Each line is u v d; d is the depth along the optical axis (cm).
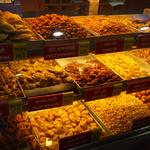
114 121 136
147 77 128
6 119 121
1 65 137
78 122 130
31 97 103
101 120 133
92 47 112
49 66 139
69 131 124
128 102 150
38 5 183
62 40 106
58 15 141
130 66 153
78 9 191
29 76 123
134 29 140
